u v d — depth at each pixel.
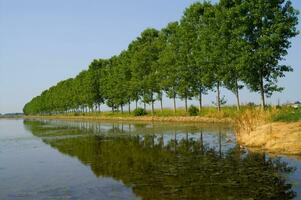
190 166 16.88
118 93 82.12
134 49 73.12
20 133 49.19
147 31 70.25
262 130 23.56
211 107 56.31
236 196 11.45
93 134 40.69
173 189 12.63
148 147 25.44
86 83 103.19
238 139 25.23
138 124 54.69
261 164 16.34
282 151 19.23
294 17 34.81
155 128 43.19
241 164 16.64
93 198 12.05
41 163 20.31
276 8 34.94
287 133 21.56
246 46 35.53
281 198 11.09
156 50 67.19
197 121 50.22
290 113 26.08
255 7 35.72
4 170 18.36
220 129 36.00
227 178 13.92
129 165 18.16
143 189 12.88
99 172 16.66
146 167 17.25
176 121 54.56
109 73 89.94
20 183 14.99
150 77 65.19
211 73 46.75
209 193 11.89
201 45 47.25
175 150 22.98
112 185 13.84
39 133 47.19
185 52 53.28
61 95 142.62
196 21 51.94
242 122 26.78
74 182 14.75
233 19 37.44
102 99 102.81
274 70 35.44
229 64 40.66
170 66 57.72
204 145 24.53
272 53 34.06
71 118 117.12
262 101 36.19
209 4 50.94
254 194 11.59
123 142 29.88
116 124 59.62
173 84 58.53
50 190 13.53
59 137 38.69
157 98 67.38
